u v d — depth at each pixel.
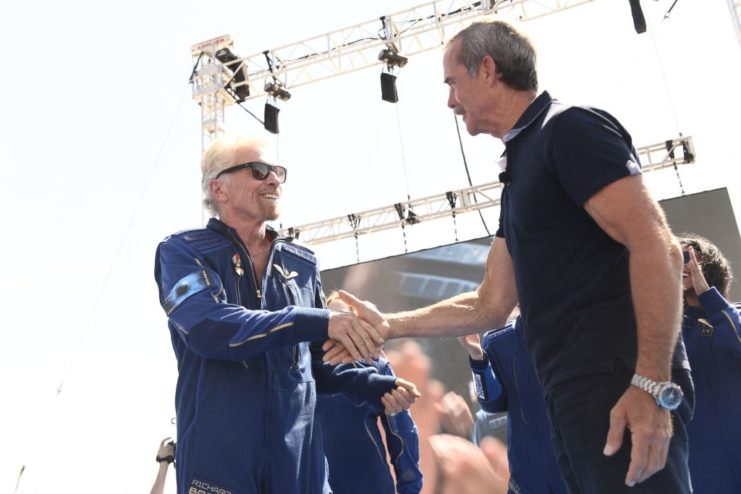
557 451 1.55
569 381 1.46
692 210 6.54
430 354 6.78
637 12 6.29
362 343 1.94
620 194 1.40
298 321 1.90
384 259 7.36
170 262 2.04
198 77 7.45
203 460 1.84
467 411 6.55
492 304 2.07
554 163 1.51
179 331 1.92
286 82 7.44
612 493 1.34
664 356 1.33
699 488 2.41
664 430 1.30
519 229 1.60
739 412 2.41
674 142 7.05
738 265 6.30
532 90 1.76
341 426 3.07
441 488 6.42
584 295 1.49
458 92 1.79
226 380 1.92
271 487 1.91
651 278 1.35
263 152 2.23
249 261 2.11
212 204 2.26
